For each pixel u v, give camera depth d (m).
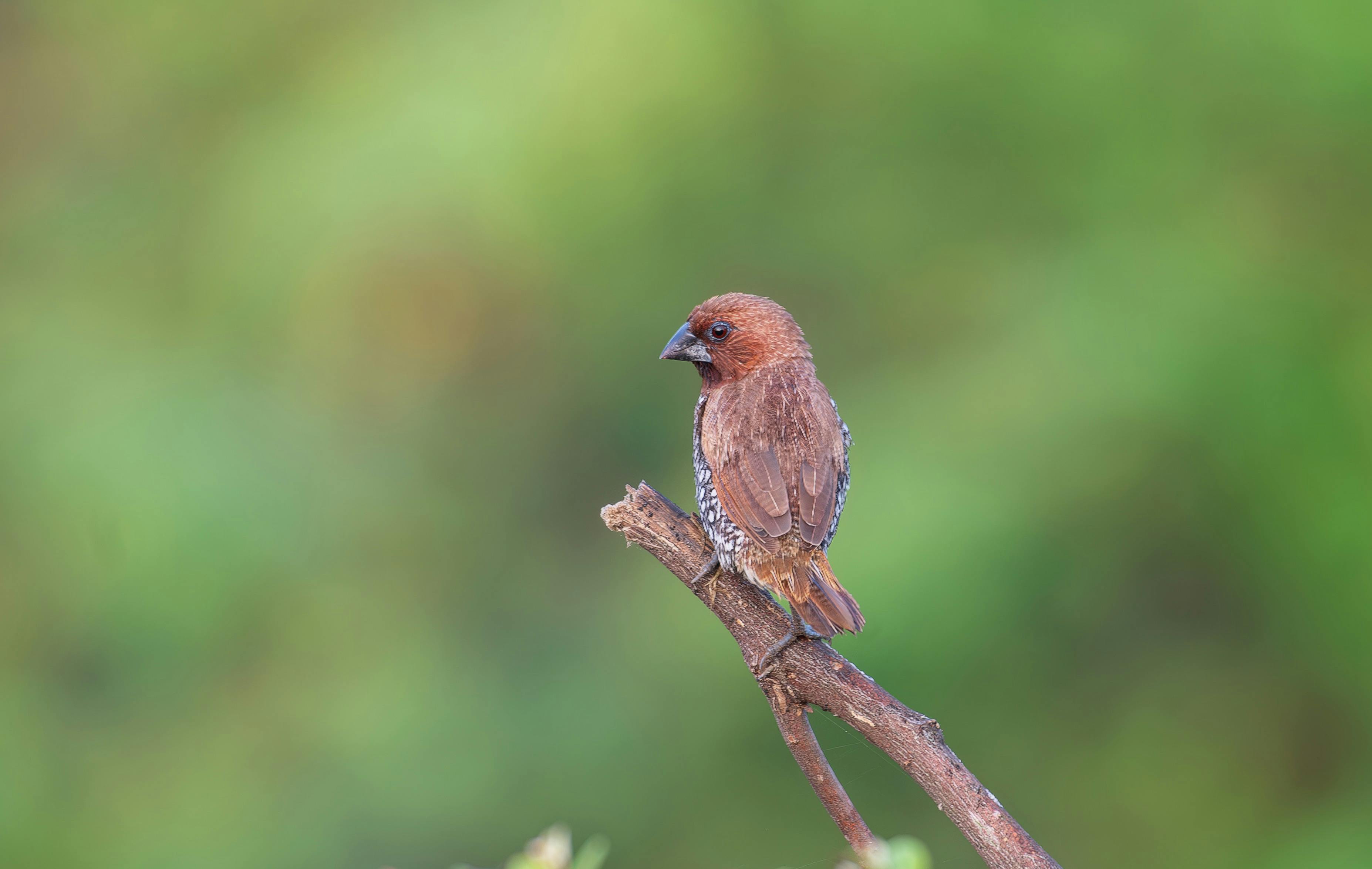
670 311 14.82
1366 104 12.80
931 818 12.36
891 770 12.51
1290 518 12.27
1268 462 12.20
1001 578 11.80
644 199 14.26
